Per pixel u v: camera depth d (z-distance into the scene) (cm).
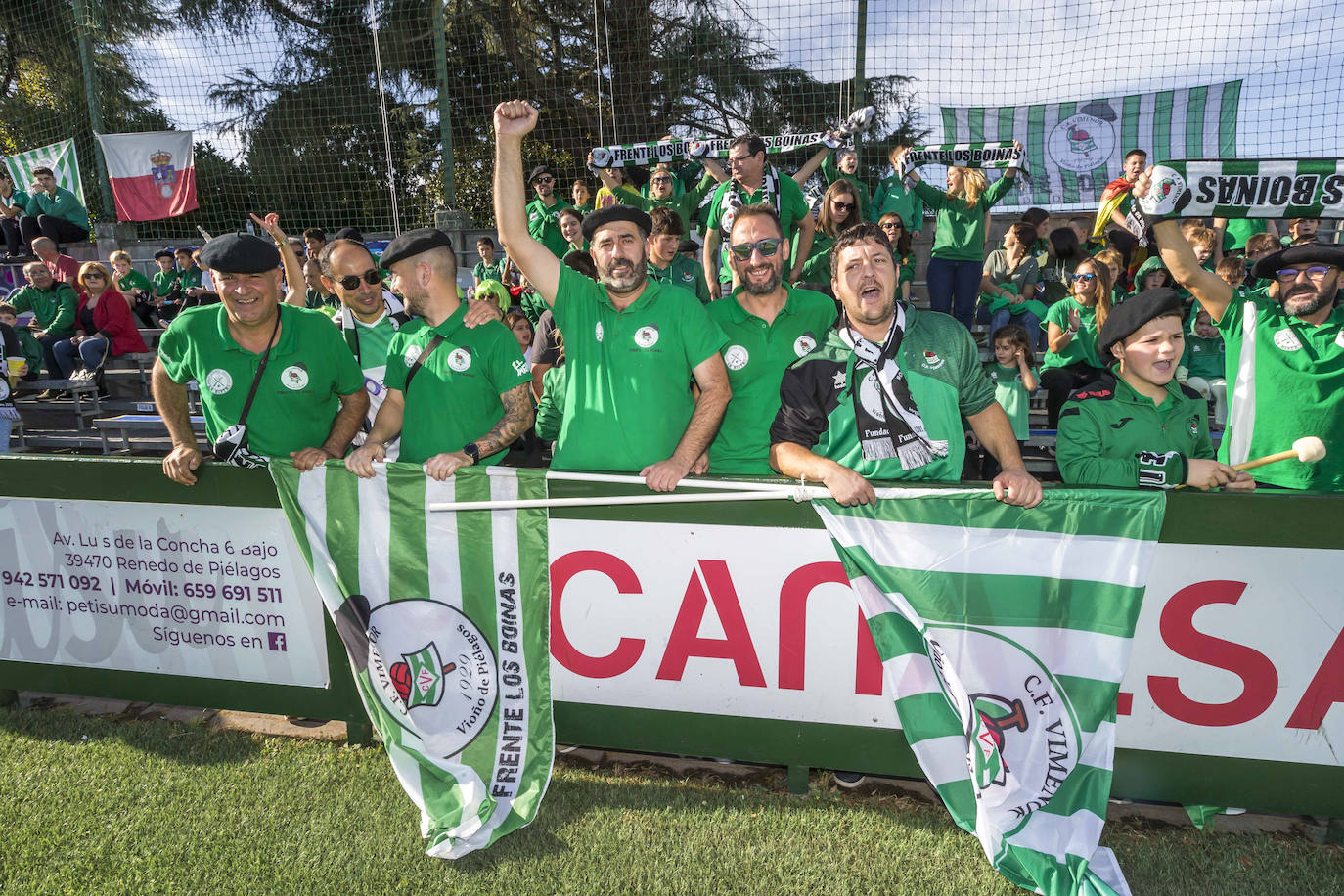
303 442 332
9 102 1570
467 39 1519
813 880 252
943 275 732
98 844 268
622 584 287
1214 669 256
